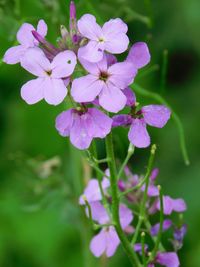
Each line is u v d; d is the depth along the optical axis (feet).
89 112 0.95
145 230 1.13
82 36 0.97
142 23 1.77
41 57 0.94
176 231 1.13
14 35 1.37
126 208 1.14
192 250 1.76
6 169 1.86
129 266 1.70
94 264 1.39
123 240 1.06
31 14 1.53
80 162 1.38
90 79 0.93
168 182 1.91
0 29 1.36
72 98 0.98
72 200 1.43
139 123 0.97
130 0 1.65
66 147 1.93
